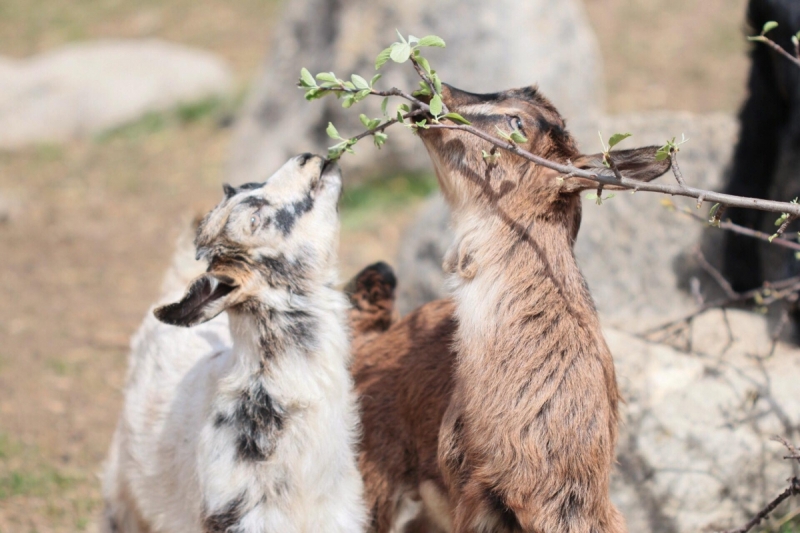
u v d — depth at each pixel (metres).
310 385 10.45
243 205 10.45
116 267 27.66
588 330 10.18
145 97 41.12
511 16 29.58
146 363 13.02
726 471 13.02
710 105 35.59
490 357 10.05
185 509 11.55
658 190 8.93
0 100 40.50
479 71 29.36
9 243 29.41
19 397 19.36
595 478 9.91
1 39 51.62
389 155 30.08
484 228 10.41
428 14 29.31
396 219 29.05
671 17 45.03
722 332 15.33
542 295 10.12
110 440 17.88
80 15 54.22
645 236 19.19
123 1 55.81
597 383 10.04
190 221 13.70
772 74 17.69
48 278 26.70
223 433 10.45
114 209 32.47
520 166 10.33
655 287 18.91
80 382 20.23
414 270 19.66
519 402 9.87
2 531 14.59
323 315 10.63
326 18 31.41
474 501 10.04
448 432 10.36
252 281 10.16
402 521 12.40
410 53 9.40
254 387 10.39
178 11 53.78
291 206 10.55
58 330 23.09
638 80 38.94
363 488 11.53
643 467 13.04
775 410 13.29
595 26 45.12
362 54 29.30
